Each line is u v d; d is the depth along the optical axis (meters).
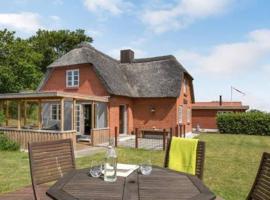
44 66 50.47
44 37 51.72
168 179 4.39
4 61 33.94
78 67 22.83
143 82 25.30
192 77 28.88
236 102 42.25
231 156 14.55
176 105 23.72
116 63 26.77
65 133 14.82
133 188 3.94
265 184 4.15
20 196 5.98
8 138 15.93
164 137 16.27
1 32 33.59
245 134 30.72
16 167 10.58
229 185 8.63
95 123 21.55
